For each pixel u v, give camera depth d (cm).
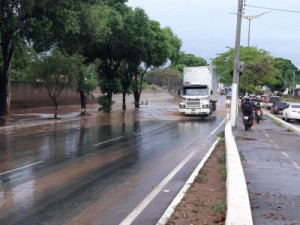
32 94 4281
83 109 3378
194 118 3119
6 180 884
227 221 477
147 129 2184
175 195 768
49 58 2709
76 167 1047
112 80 3819
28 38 2211
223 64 5538
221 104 5841
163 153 1314
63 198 738
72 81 2859
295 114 3077
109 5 3506
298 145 1489
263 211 601
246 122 2045
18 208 672
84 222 601
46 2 1970
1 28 2011
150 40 3803
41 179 898
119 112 3844
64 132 1998
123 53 3800
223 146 1484
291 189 757
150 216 634
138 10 3488
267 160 1123
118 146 1476
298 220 555
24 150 1359
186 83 3369
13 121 2669
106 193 779
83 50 3394
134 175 952
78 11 2250
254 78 4844
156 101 6800
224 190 798
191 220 599
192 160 1178
